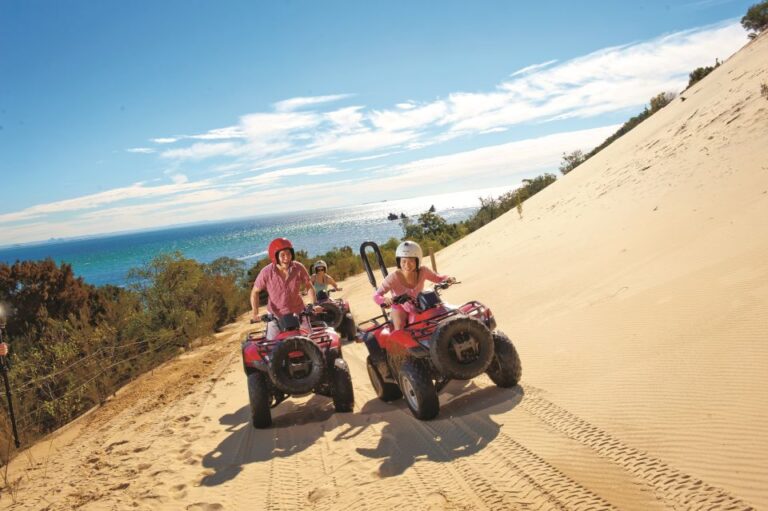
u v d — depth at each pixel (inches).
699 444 154.1
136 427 317.7
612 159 917.2
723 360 201.2
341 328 471.2
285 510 174.6
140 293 689.6
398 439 215.9
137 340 581.9
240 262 1154.7
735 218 368.5
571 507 141.3
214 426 285.0
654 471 148.0
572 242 558.9
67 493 227.0
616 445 167.5
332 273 1205.7
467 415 222.7
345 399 263.0
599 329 286.4
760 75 670.5
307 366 249.4
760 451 141.8
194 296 745.6
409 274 249.9
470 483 165.8
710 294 269.7
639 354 235.5
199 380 415.8
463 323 214.1
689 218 421.7
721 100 709.3
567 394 218.5
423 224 1722.4
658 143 764.0
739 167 465.7
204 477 215.3
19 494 242.5
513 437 191.9
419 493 165.9
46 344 510.3
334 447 222.1
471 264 729.0
